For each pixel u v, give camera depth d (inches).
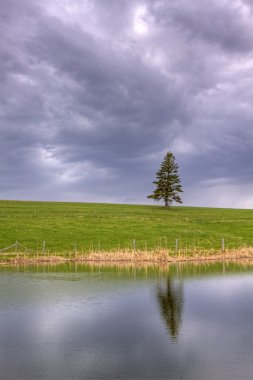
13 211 3457.2
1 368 557.3
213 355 601.0
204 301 934.4
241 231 2758.4
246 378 524.1
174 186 4630.9
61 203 4628.4
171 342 658.8
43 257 1739.7
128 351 616.7
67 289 1060.5
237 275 1305.4
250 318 795.4
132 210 4121.6
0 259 1695.4
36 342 658.2
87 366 563.5
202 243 2306.8
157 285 1124.5
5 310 850.8
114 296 985.5
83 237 2327.8
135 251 1841.8
